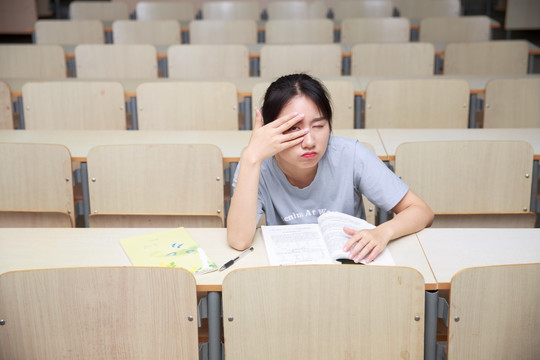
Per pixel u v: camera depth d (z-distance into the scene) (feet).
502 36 24.75
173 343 4.47
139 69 12.99
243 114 12.07
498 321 4.42
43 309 4.33
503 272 4.31
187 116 10.05
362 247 4.90
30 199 7.48
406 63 12.99
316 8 17.98
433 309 4.67
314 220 5.79
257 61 13.82
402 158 7.20
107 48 12.89
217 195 7.32
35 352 4.43
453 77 11.78
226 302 4.32
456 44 12.86
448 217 7.54
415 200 5.65
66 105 10.16
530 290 4.36
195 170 7.25
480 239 5.33
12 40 24.98
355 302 4.33
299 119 4.92
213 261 4.99
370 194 5.68
